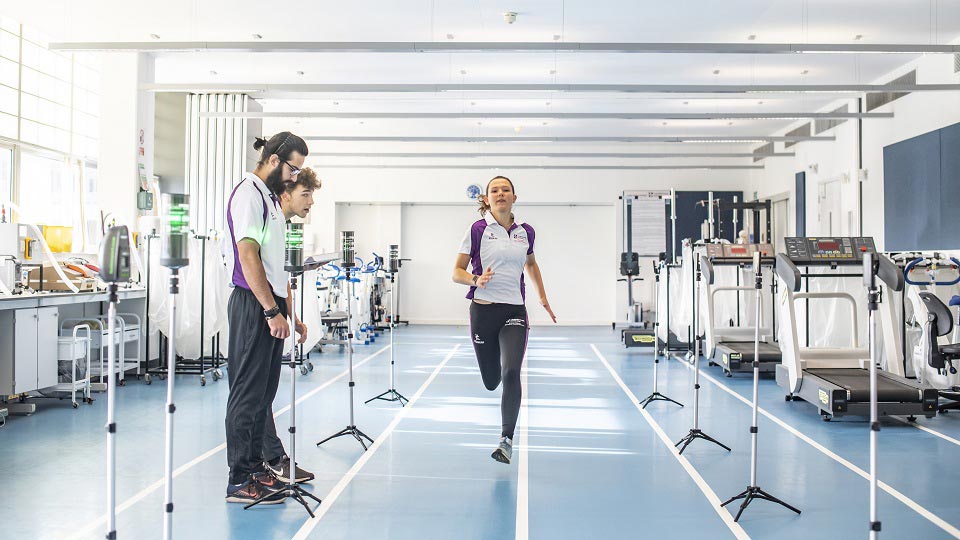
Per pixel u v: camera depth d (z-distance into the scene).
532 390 6.79
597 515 3.28
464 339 11.80
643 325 13.20
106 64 8.27
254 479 3.40
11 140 8.20
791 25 7.84
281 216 3.38
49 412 5.66
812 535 3.04
